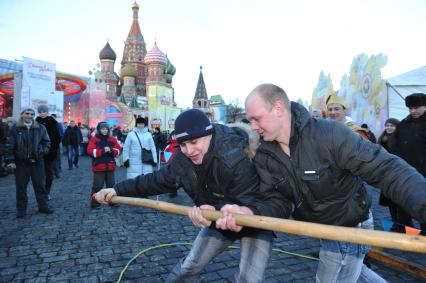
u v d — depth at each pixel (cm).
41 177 609
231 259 397
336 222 185
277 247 442
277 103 171
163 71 6247
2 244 448
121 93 6419
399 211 468
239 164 193
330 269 195
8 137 573
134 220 572
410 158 456
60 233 498
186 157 215
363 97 1373
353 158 164
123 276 354
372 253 398
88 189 865
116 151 658
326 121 177
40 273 361
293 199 190
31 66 1573
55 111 1656
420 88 1175
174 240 470
